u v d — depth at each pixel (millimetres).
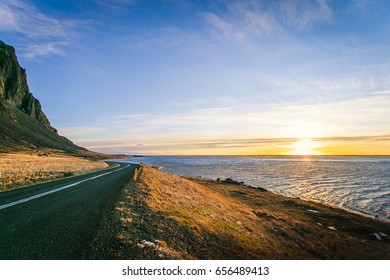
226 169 101750
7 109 157375
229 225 14875
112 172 38750
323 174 78875
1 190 16422
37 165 43188
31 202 12422
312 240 17016
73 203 12562
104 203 12875
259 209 26906
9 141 112625
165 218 11367
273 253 11953
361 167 119625
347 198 39688
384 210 31969
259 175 75250
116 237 7785
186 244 9188
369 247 16828
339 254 14844
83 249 6750
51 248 6648
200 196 23938
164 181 29359
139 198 14672
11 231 7734
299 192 45188
